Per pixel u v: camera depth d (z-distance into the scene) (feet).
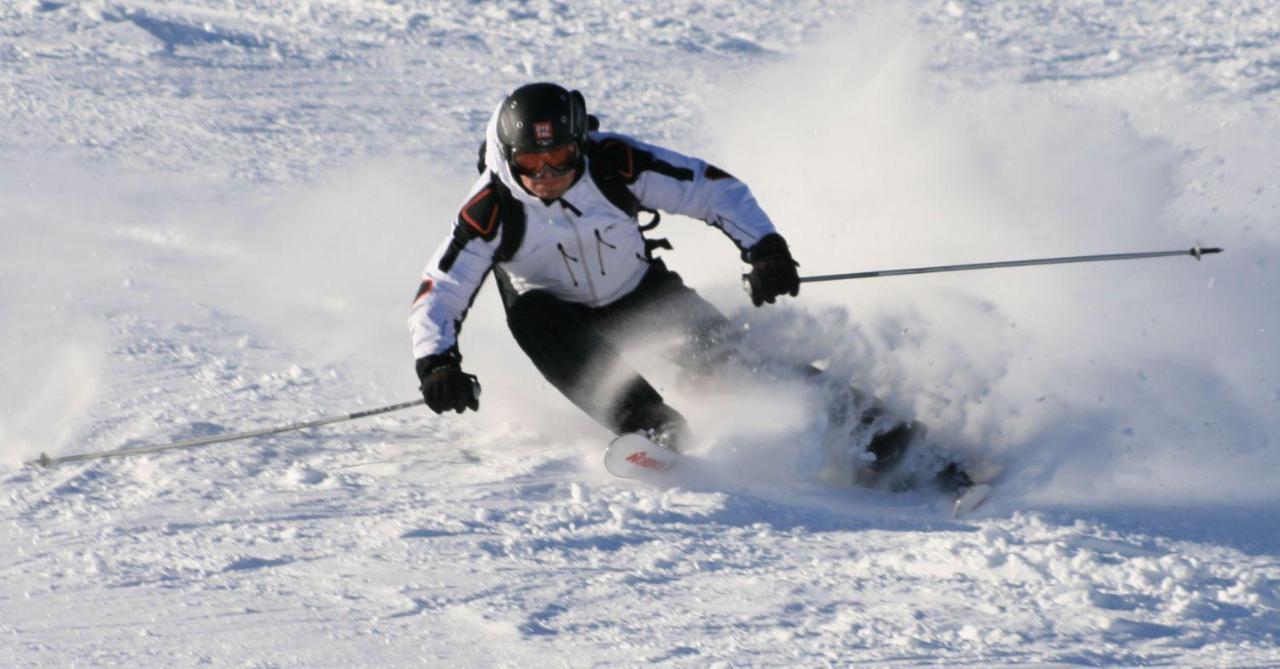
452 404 44.93
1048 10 183.93
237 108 123.75
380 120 121.60
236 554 38.09
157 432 51.67
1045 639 32.07
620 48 161.99
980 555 37.96
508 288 49.96
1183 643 31.96
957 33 169.37
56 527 40.73
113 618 33.19
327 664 30.40
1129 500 45.06
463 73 146.00
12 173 98.02
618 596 34.99
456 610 33.86
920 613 33.78
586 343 47.78
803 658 30.89
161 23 159.84
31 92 125.39
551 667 30.32
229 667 30.22
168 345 63.98
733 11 186.70
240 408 55.26
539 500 43.98
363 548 38.68
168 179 98.58
